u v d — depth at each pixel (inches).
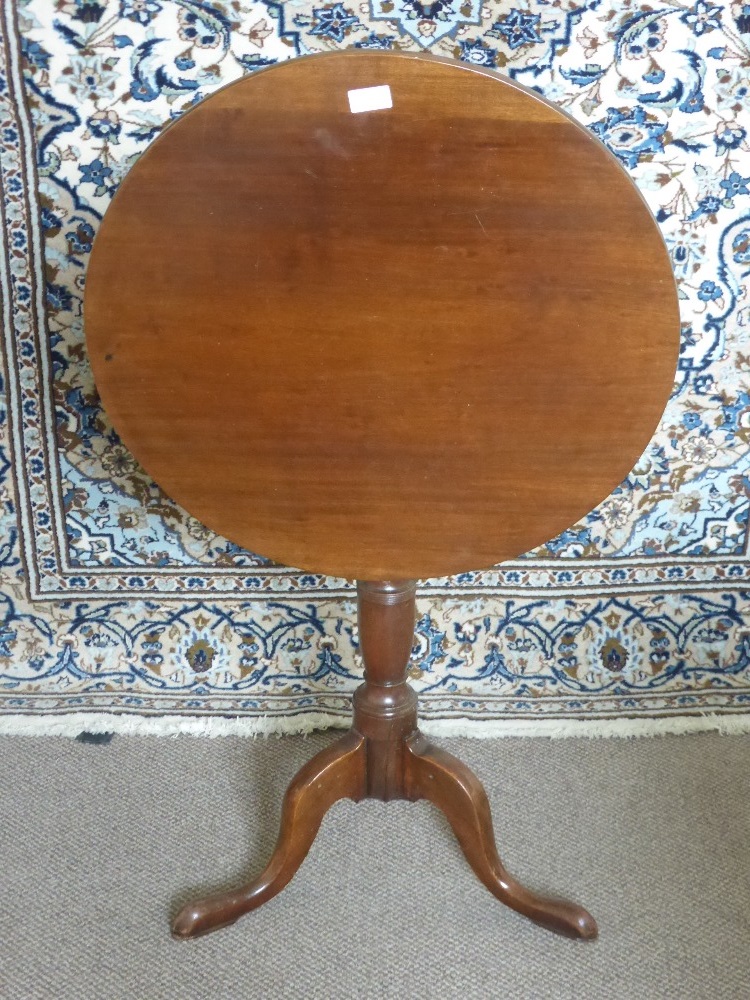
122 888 51.6
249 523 42.3
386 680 48.5
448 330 37.5
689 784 58.4
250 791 58.1
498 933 49.3
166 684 63.4
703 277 54.2
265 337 38.3
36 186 52.4
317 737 62.5
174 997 45.8
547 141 34.5
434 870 53.2
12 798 57.1
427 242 36.3
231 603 61.8
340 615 62.0
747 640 62.8
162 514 59.6
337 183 35.6
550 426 38.9
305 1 49.3
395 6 49.4
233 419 40.0
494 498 40.5
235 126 35.2
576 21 49.5
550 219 35.6
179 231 37.1
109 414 40.9
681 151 51.8
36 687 63.2
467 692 63.2
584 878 52.2
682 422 57.4
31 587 61.3
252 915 50.3
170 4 49.2
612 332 37.1
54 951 47.9
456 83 33.9
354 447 39.9
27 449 57.8
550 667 63.1
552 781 58.7
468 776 48.4
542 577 60.9
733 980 46.6
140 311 38.6
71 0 49.0
